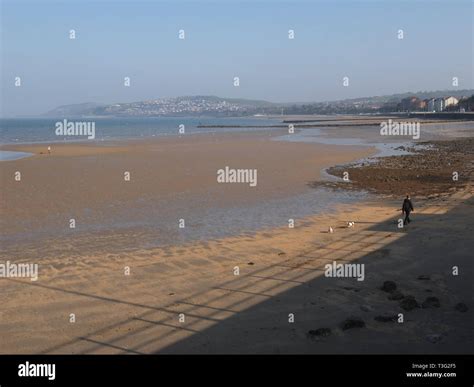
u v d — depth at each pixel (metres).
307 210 24.16
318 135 94.38
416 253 15.95
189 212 23.81
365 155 52.22
